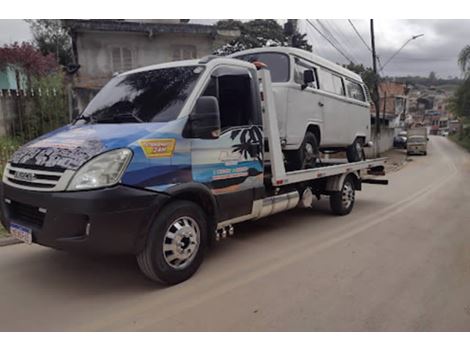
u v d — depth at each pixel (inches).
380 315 143.6
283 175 229.8
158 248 157.9
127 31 733.3
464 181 608.7
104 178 139.9
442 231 270.1
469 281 177.6
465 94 1517.0
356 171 335.9
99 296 156.6
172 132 160.6
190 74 182.1
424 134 1343.5
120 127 162.7
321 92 292.8
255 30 997.8
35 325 134.3
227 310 145.8
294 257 207.3
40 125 443.2
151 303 150.6
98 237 139.0
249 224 282.4
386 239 246.8
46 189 142.6
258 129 208.1
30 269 183.9
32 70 597.3
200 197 175.3
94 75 741.3
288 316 141.9
